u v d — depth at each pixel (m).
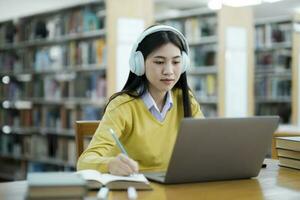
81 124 1.97
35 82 5.91
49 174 1.07
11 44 6.20
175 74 1.58
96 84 5.08
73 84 5.38
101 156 1.40
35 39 5.80
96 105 5.07
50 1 7.49
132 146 1.59
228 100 5.89
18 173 6.09
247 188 1.25
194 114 1.75
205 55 6.05
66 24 5.38
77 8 5.40
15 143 6.18
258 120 1.30
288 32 6.48
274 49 6.75
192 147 1.24
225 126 1.25
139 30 5.05
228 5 5.73
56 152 5.53
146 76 1.63
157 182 1.31
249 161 1.35
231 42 5.93
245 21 6.09
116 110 1.59
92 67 5.05
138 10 5.05
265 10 8.98
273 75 6.79
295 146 1.57
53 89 5.64
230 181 1.35
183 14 6.21
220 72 5.82
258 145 1.34
